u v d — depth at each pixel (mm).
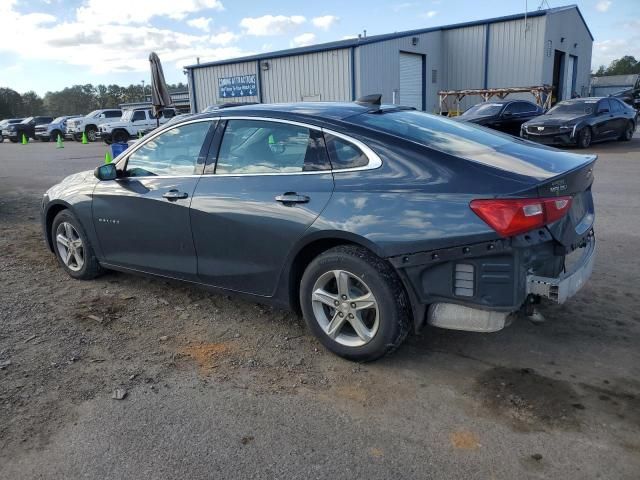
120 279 5172
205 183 3967
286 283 3662
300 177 3539
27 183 12531
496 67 30125
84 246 4969
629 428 2777
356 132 3430
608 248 5777
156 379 3367
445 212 3029
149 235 4352
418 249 3082
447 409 2992
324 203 3373
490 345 3713
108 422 2928
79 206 4852
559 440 2699
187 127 4199
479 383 3244
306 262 3672
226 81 31766
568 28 31938
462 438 2738
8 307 4508
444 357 3568
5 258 5961
